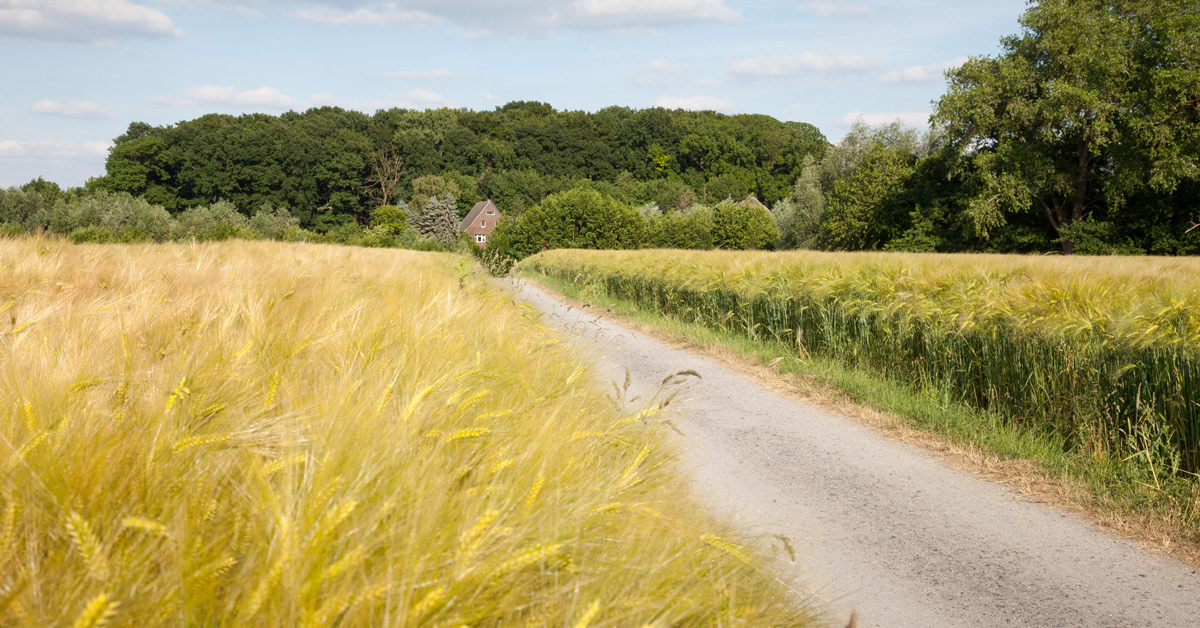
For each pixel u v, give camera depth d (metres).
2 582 1.14
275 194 109.44
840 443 5.69
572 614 1.39
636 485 2.26
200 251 9.47
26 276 4.83
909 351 7.67
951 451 5.48
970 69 38.78
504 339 3.93
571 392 3.13
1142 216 36.16
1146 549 3.74
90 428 1.57
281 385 2.14
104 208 63.34
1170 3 33.28
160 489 1.42
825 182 57.25
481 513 1.62
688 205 118.25
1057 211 38.69
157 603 1.14
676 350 10.42
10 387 1.76
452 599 1.25
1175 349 4.77
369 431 1.69
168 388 1.82
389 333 3.22
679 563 1.73
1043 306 6.03
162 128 122.25
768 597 1.86
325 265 8.34
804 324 9.84
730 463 5.07
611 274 19.89
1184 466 4.73
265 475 1.46
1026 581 3.36
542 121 163.62
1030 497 4.51
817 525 3.98
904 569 3.46
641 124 147.62
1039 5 36.47
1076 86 34.41
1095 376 5.39
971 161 39.84
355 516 1.43
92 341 2.50
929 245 43.03
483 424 2.18
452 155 142.50
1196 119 33.62
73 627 0.99
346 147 118.88
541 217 60.47
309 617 1.13
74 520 1.09
